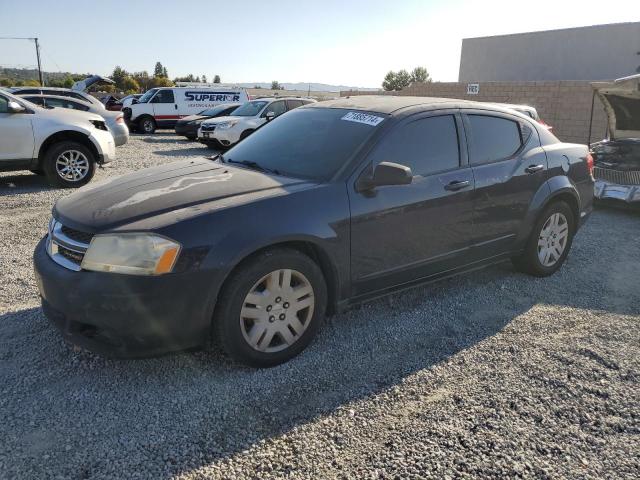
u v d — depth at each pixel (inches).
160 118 946.1
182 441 103.0
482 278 195.9
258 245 119.5
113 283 110.3
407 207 146.3
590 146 336.2
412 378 127.1
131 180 143.0
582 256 227.8
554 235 196.5
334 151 145.8
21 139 326.3
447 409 115.0
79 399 115.0
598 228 282.2
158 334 113.8
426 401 118.0
